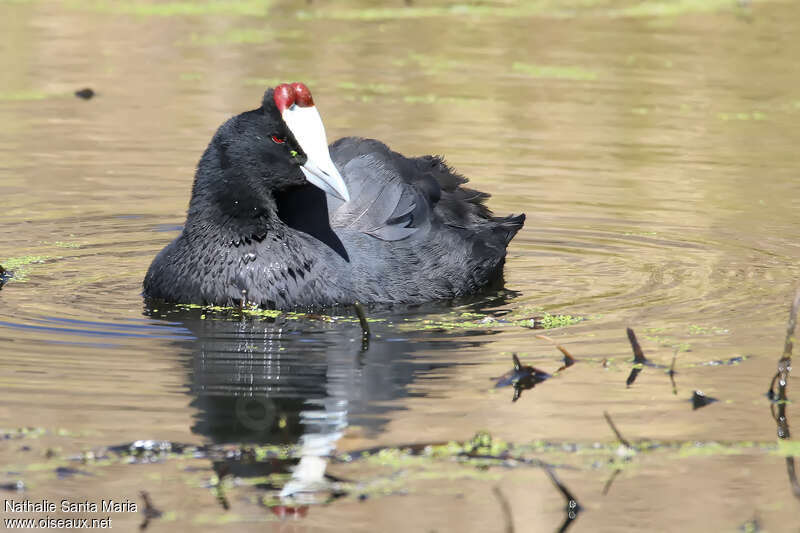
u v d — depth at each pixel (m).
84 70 23.86
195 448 8.02
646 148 19.17
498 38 28.20
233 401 8.94
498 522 7.11
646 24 30.41
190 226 11.80
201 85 22.72
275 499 7.37
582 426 8.55
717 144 19.48
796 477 7.76
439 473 7.75
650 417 8.73
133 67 24.25
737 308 11.70
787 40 28.27
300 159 11.59
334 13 30.89
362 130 19.41
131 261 13.36
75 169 17.39
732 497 7.46
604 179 17.38
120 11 30.23
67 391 9.07
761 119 21.16
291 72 24.00
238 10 30.91
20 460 7.80
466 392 9.23
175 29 28.27
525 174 17.47
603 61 25.73
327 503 7.33
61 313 11.22
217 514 7.16
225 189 11.61
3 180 16.72
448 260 12.45
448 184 13.52
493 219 13.67
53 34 27.20
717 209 15.91
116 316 11.20
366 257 11.98
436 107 21.41
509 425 8.55
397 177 12.60
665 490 7.56
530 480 7.68
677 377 9.61
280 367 9.77
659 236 14.71
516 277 13.09
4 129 19.50
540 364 9.95
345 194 11.51
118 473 7.68
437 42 27.58
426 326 11.13
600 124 20.64
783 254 13.89
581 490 7.55
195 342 10.44
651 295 12.25
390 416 8.68
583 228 15.05
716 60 25.94
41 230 14.52
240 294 11.53
